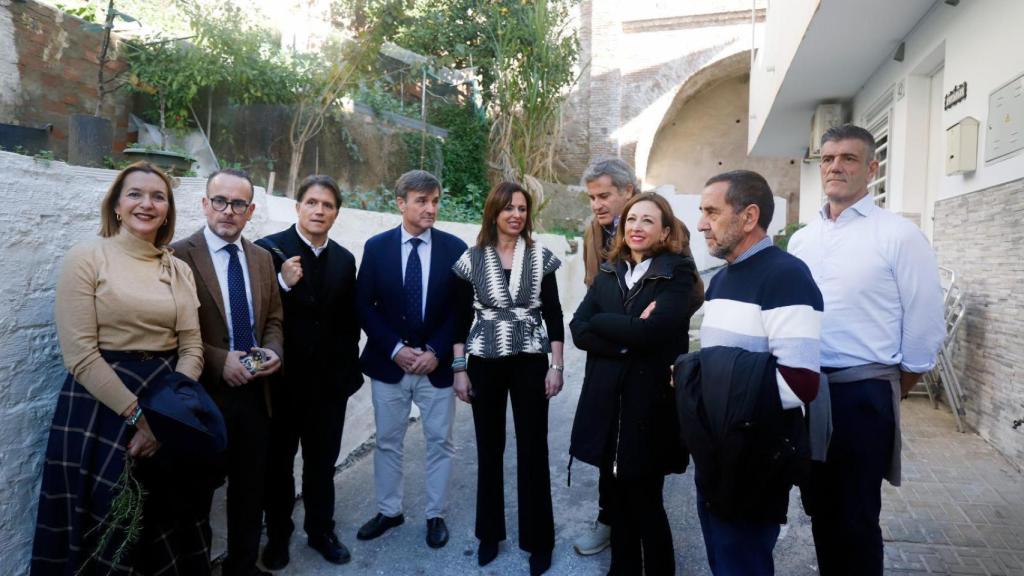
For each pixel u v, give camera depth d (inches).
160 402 83.6
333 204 120.4
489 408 118.5
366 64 324.2
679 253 102.3
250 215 108.1
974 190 177.3
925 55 215.8
